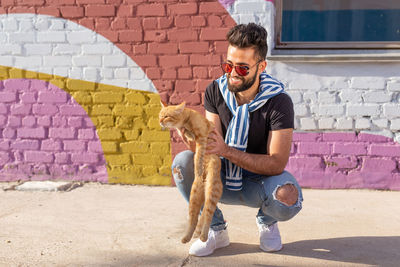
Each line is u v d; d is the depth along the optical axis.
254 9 4.11
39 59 4.48
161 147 4.39
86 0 4.36
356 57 3.97
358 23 4.17
